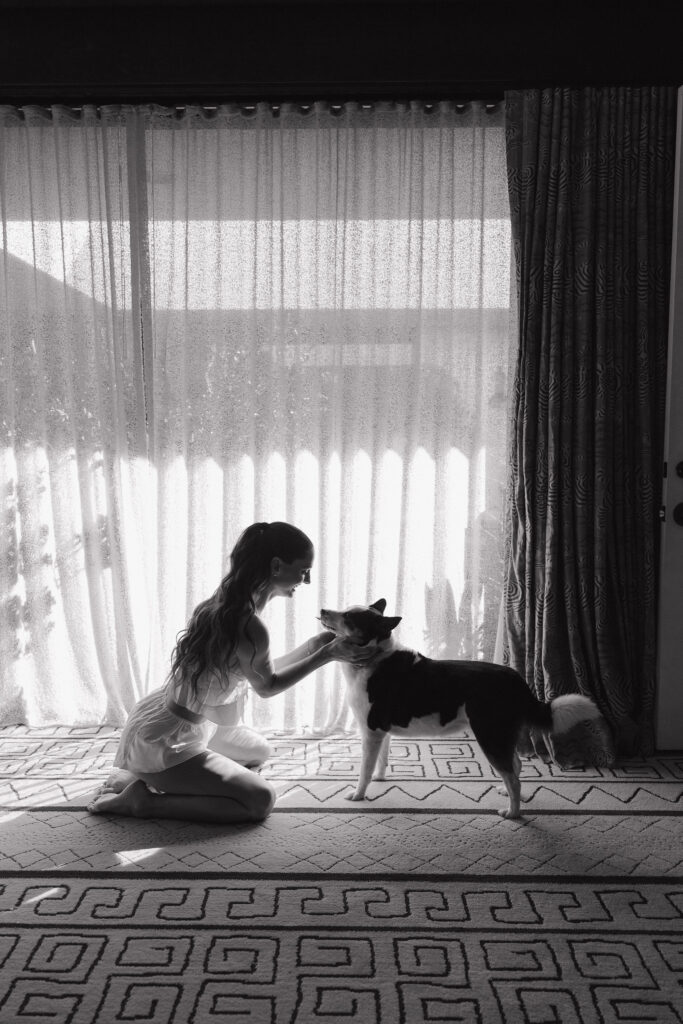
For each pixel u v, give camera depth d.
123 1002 1.71
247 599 2.48
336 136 3.13
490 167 3.15
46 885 2.13
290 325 3.19
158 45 3.03
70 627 3.29
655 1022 1.66
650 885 2.15
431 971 1.81
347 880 2.16
